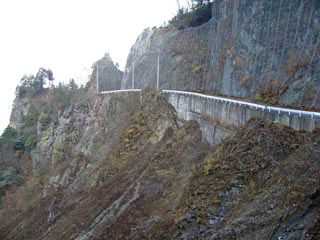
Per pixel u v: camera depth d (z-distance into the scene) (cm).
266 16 2830
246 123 2052
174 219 1784
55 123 5684
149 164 2659
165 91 3578
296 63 2342
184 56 4119
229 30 3416
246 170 1747
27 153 5900
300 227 1197
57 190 3934
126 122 3850
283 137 1777
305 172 1431
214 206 1673
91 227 2419
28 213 3884
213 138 2445
